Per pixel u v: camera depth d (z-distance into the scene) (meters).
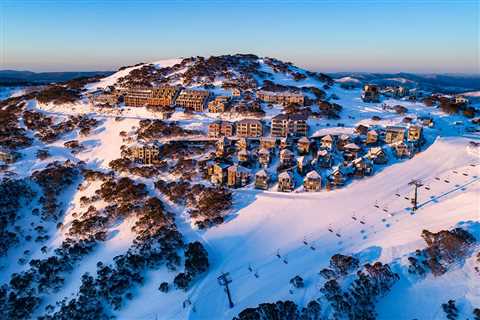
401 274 73.88
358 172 115.62
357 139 139.38
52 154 143.88
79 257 88.19
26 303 76.12
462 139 138.50
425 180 112.06
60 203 115.06
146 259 82.56
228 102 175.12
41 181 121.94
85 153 144.88
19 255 94.81
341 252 82.38
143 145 131.12
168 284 75.88
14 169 131.12
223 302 70.69
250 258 82.75
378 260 77.88
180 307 70.44
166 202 107.31
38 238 99.44
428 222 89.31
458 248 77.06
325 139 132.50
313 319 64.62
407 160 126.31
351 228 90.75
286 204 102.50
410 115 168.75
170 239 87.00
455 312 65.62
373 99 196.62
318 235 88.94
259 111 164.00
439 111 178.88
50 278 82.19
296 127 143.12
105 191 113.44
